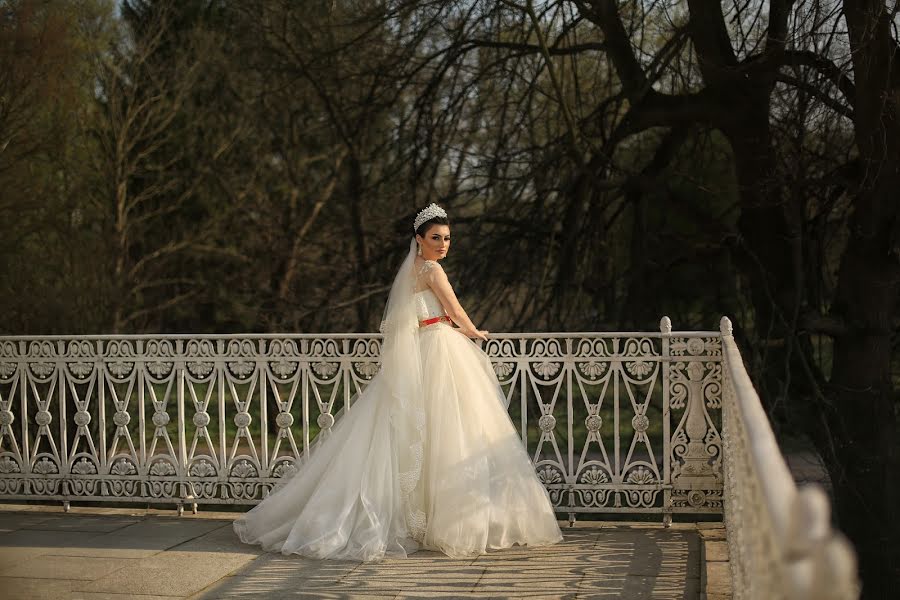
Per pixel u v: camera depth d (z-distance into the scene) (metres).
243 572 3.77
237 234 15.69
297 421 10.89
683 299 10.71
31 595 3.46
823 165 7.89
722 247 8.99
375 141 12.62
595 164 8.95
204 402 4.80
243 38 12.16
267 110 14.86
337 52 10.59
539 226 9.76
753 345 7.97
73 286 10.77
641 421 4.50
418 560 3.93
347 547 3.96
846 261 7.86
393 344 4.21
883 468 7.62
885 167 6.98
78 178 12.22
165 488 4.85
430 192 10.91
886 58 6.69
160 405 4.87
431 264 4.28
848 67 7.04
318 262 14.14
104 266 12.66
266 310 12.47
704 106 8.27
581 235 9.68
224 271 15.83
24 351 5.01
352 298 11.09
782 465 1.55
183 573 3.76
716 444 4.43
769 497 1.37
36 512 4.94
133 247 15.43
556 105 10.04
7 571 3.74
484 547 4.00
